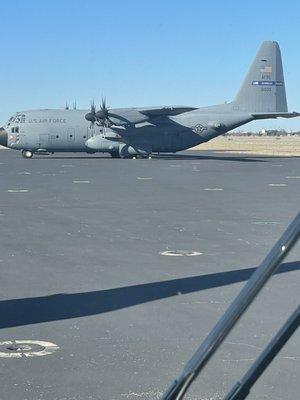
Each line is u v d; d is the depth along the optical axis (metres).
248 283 2.12
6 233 13.09
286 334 2.09
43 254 10.71
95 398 4.52
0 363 5.30
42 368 5.18
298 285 8.40
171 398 2.18
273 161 47.06
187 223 14.80
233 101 51.19
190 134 50.34
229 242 12.07
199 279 8.80
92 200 19.81
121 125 48.72
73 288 8.22
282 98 51.62
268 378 4.95
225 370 5.14
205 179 28.84
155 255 10.68
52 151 50.22
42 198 20.33
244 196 21.39
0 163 42.31
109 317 6.84
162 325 6.52
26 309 7.16
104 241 12.14
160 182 27.05
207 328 6.39
